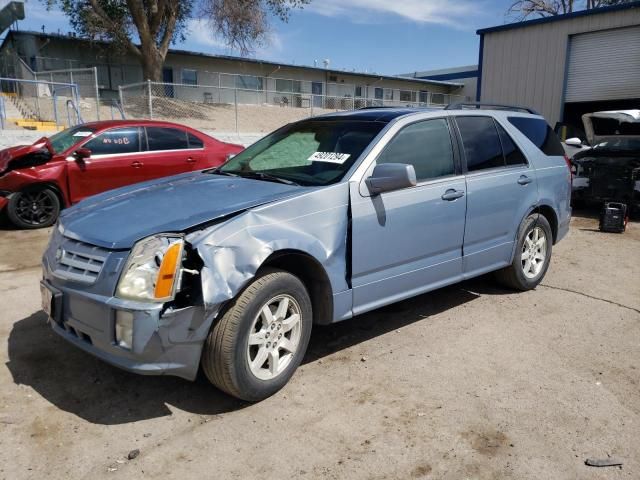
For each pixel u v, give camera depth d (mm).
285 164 4215
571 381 3668
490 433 3053
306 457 2818
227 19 24031
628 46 16781
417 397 3422
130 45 24781
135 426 3070
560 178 5684
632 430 3104
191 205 3416
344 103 31953
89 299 2951
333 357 3967
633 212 10156
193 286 2941
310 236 3424
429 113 4473
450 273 4516
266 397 3350
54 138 9227
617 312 4992
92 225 3291
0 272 5984
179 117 24469
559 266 6570
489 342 4277
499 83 19859
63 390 3434
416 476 2691
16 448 2850
